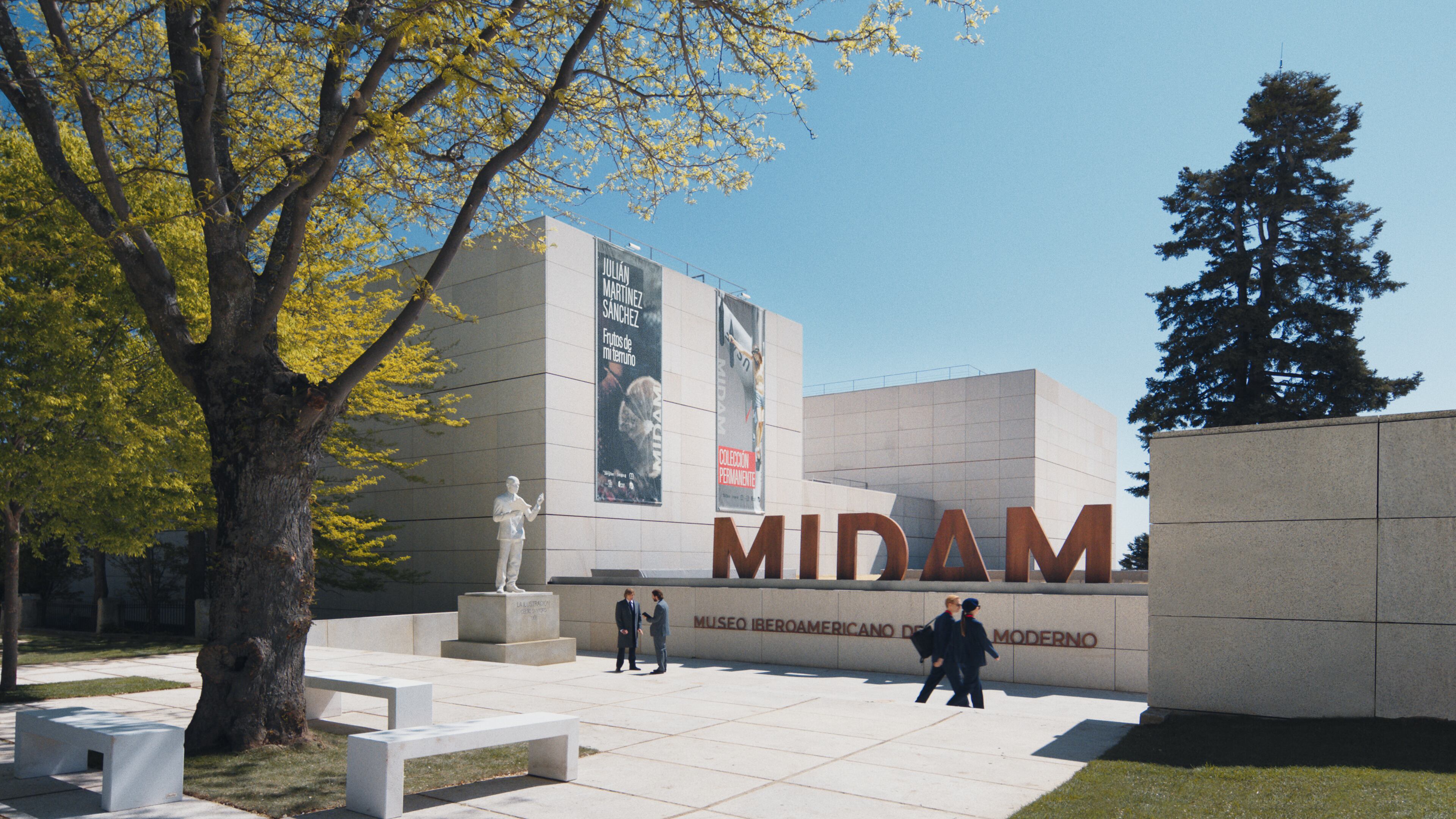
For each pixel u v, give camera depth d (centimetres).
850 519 2211
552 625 2166
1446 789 638
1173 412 3438
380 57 854
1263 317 3281
